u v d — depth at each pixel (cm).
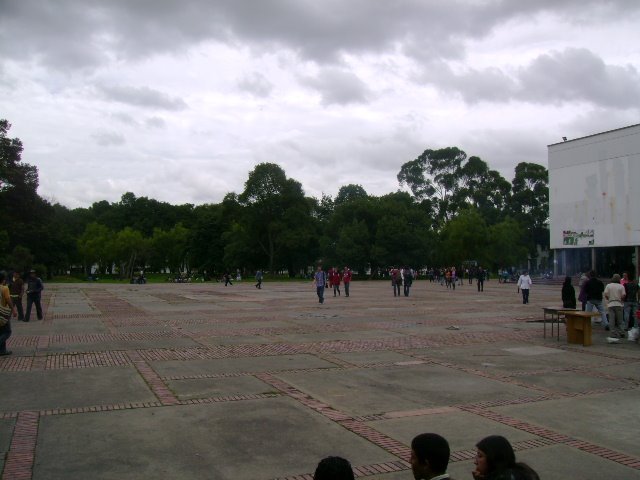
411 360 1231
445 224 9288
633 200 5234
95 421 749
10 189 6109
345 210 8825
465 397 895
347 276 3547
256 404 842
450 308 2606
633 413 803
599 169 5544
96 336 1603
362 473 571
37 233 7106
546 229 10281
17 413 785
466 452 634
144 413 789
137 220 12369
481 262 8119
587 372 1108
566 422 757
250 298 3412
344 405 840
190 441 670
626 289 1684
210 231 9425
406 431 711
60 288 5122
